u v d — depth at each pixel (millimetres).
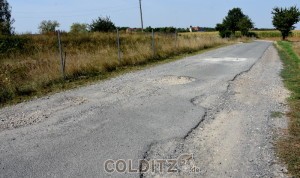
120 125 5406
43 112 6312
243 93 7758
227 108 6438
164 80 9508
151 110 6285
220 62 14125
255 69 11961
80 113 6148
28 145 4613
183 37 26031
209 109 6367
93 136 4914
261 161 4043
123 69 11898
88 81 9539
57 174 3744
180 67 12336
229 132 5086
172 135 4938
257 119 5699
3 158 4203
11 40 17578
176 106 6562
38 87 8516
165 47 17516
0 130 5285
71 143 4648
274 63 13828
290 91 7863
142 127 5301
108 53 13945
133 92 7914
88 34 22984
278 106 6516
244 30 59500
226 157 4184
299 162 3953
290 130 5070
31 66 10156
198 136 4930
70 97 7547
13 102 7246
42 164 4004
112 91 8078
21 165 3992
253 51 21281
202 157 4195
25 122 5688
